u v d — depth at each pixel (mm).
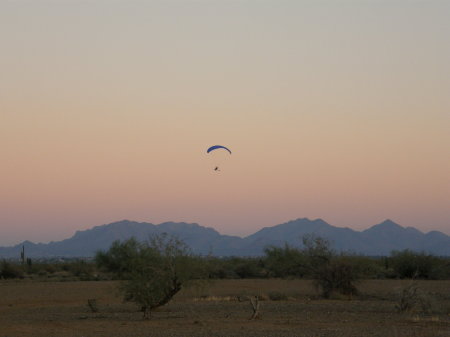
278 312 42125
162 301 41906
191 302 50656
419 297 42312
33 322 38062
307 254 57844
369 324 34812
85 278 93625
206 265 44438
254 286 70812
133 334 31578
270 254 60250
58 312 45125
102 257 84625
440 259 90125
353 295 55812
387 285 67812
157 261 41688
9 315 43406
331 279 56062
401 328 32656
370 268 56875
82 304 52344
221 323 35938
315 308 44719
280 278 88750
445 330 31656
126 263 56938
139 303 41844
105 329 34000
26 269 113750
